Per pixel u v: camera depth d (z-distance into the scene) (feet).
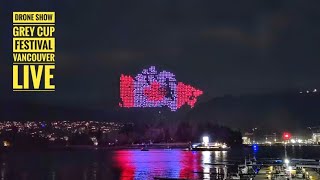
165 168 581.94
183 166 611.06
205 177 397.19
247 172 333.42
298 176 282.77
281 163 408.87
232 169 481.87
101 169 596.70
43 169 625.82
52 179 468.34
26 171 592.60
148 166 636.89
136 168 599.98
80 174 522.06
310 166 332.39
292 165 356.59
